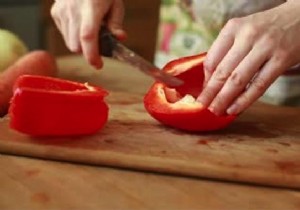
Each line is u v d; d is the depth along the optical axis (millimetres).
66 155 651
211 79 688
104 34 761
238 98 687
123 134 703
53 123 667
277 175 615
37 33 1541
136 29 1614
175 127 729
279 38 663
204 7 1024
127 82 1002
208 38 1056
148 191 595
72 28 812
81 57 1119
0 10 1479
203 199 585
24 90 649
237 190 607
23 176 617
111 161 643
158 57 1175
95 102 681
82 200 574
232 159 647
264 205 580
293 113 826
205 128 717
